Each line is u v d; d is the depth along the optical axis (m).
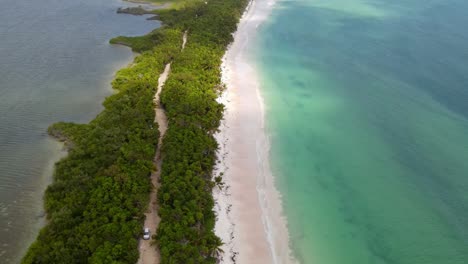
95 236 53.84
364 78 107.12
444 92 100.00
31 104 90.00
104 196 60.31
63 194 62.16
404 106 94.25
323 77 107.81
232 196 66.44
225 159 74.62
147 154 70.50
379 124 87.69
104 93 95.75
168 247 52.84
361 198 68.06
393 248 59.59
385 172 73.88
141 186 62.81
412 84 103.69
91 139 74.12
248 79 105.12
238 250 57.25
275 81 104.94
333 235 61.22
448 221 64.25
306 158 76.69
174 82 93.12
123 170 65.56
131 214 58.41
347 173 73.38
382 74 108.88
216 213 62.38
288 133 83.81
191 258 51.62
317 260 57.31
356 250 59.06
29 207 62.50
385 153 78.75
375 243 60.25
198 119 80.06
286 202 66.38
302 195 68.00
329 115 90.50
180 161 67.56
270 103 94.38
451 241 60.91
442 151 79.50
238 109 90.94
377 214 65.12
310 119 88.81
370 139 82.69
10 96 92.75
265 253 57.34
